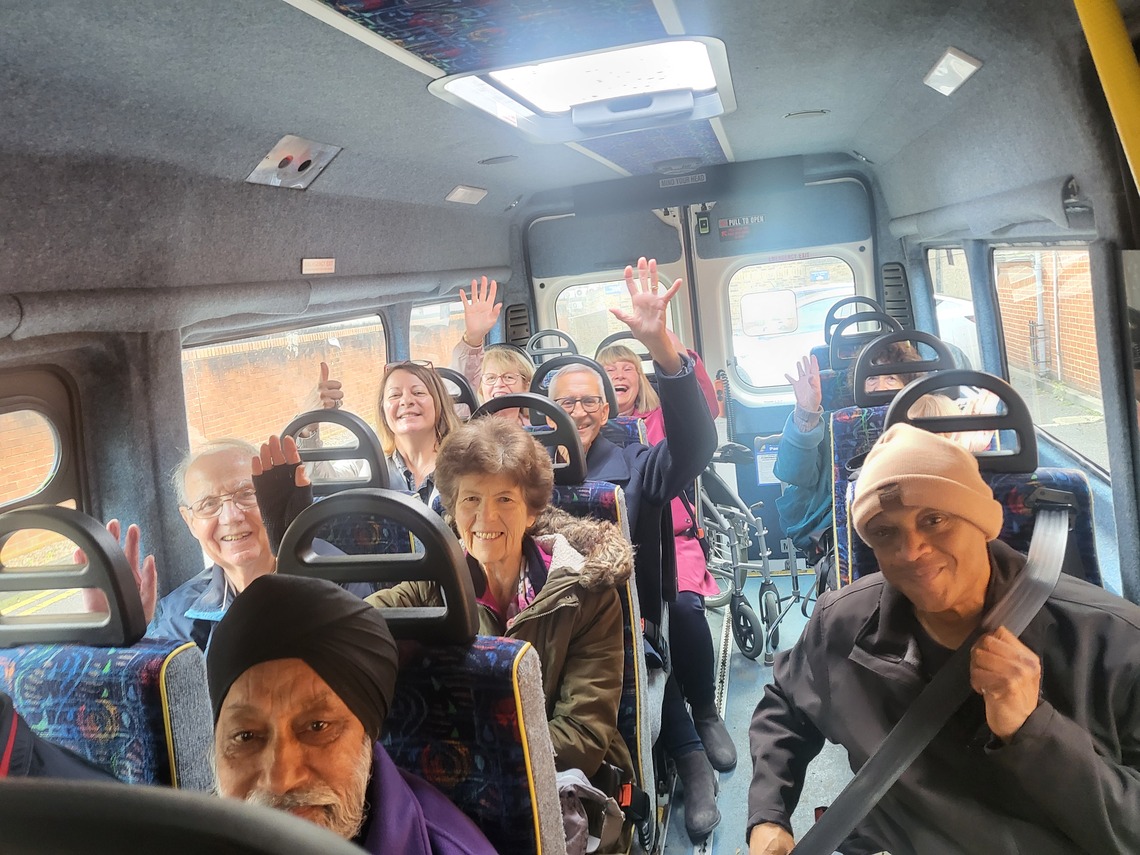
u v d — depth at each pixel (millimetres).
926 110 2582
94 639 1176
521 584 1661
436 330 3889
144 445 1869
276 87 1775
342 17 1463
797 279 4566
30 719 1147
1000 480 1523
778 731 1408
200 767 1168
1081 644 1091
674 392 2236
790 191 4422
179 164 1894
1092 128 1569
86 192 1661
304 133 2139
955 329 3643
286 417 2639
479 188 3676
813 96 2766
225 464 1804
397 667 1001
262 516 1660
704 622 2744
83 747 1140
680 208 4613
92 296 1670
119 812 272
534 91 2418
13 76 1371
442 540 1130
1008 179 2205
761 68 2273
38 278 1567
